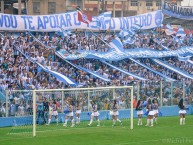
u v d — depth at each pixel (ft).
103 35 247.29
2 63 194.90
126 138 140.46
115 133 150.10
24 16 223.71
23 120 169.27
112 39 245.45
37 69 200.64
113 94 186.80
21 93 171.42
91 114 169.78
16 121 168.45
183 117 177.17
